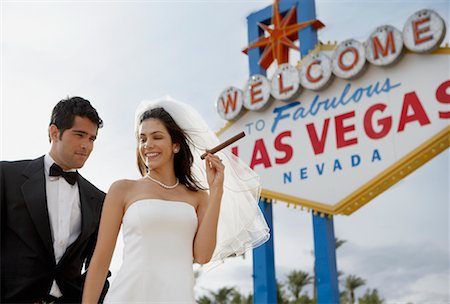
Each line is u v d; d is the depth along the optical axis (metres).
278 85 9.94
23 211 2.78
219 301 31.78
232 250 3.45
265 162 9.82
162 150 3.06
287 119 9.82
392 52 8.64
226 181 3.49
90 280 2.72
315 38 10.05
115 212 2.90
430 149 8.06
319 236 8.74
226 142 3.06
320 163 9.12
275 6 10.57
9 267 2.71
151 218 2.80
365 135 8.76
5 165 2.89
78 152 2.88
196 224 2.98
